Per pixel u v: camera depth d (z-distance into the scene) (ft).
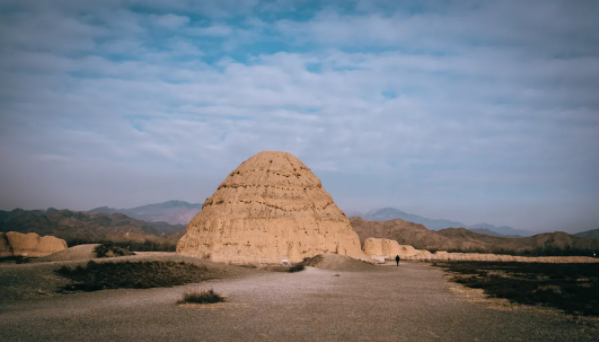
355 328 57.82
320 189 257.34
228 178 250.16
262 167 243.60
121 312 66.80
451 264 240.94
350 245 234.38
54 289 87.61
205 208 238.89
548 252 517.96
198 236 217.97
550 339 52.60
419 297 92.43
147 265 125.39
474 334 55.06
